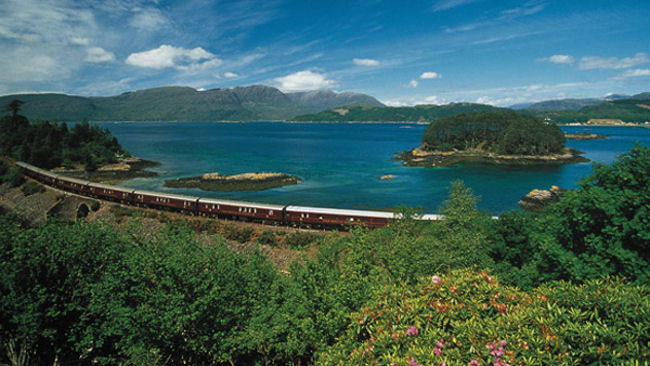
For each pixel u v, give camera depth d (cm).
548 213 2086
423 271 2103
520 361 684
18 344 1441
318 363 1028
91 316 1597
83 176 11894
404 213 3219
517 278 1914
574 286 895
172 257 1514
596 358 673
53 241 1627
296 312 1542
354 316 1001
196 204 7062
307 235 5766
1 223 1712
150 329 1385
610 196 1488
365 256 2122
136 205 7831
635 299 765
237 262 1773
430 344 791
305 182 11181
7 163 12200
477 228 3127
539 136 15762
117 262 1603
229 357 1508
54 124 17200
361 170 13438
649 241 1374
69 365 1569
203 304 1442
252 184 10619
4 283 1413
